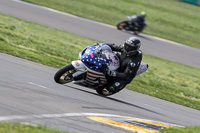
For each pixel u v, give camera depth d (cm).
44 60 4588
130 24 10631
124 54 3209
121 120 2484
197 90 5900
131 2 15725
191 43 11712
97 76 3106
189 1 18788
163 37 11412
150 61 7462
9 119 1750
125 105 3203
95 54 3070
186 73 7219
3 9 8644
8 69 3192
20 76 3038
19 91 2416
